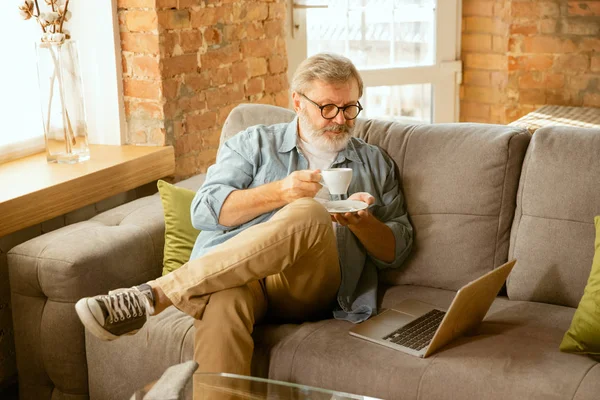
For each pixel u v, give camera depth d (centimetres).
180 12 307
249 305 202
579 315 190
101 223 256
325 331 210
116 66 309
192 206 233
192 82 318
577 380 176
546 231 219
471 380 182
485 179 229
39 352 233
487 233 230
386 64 429
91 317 191
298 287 214
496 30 430
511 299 227
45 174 273
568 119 384
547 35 416
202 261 201
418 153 240
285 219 203
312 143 233
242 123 263
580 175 216
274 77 358
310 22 406
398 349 196
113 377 224
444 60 439
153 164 304
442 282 235
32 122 306
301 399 164
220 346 198
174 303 199
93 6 304
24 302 234
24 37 301
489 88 443
